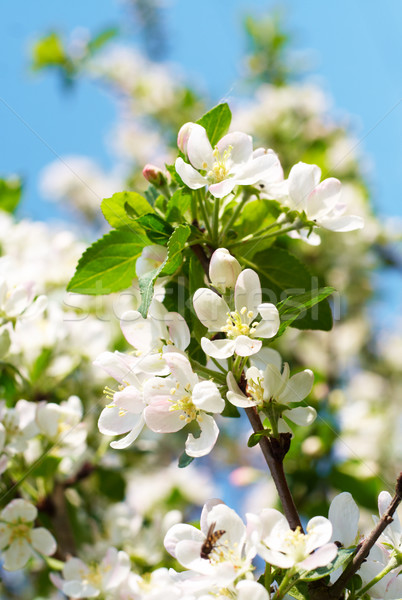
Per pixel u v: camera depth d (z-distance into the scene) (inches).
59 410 44.5
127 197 40.6
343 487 50.7
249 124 72.6
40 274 49.6
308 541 36.8
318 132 71.9
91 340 48.6
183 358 38.0
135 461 52.4
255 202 41.0
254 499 58.9
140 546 47.6
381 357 67.4
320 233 64.7
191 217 40.4
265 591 36.3
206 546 37.2
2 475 45.0
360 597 37.9
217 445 65.7
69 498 48.4
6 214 55.8
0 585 49.5
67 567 42.4
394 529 38.2
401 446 56.8
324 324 41.5
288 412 38.2
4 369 46.9
